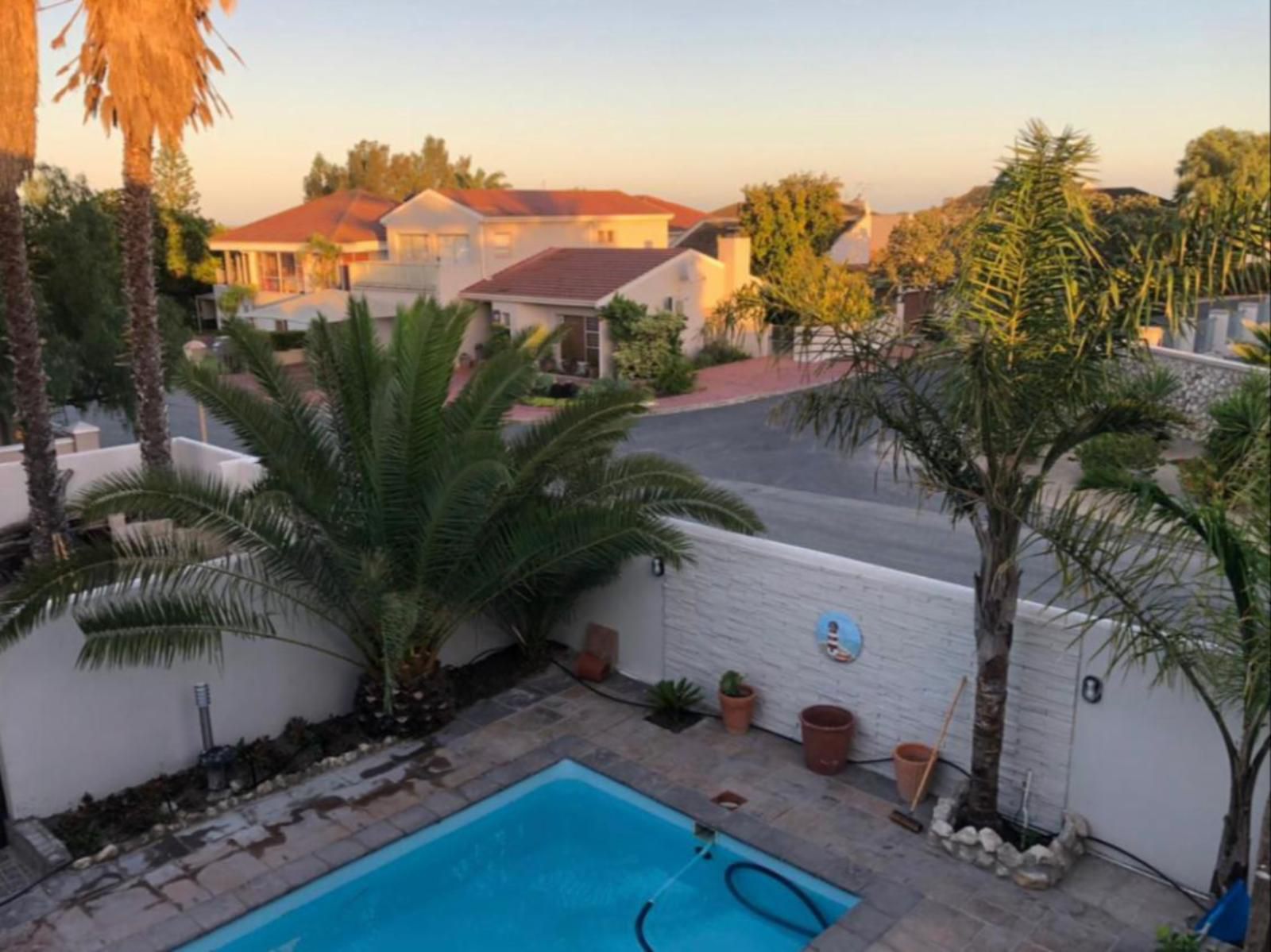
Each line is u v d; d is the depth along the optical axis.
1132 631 6.75
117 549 8.62
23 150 11.01
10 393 17.92
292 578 9.62
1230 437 6.35
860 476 21.44
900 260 32.53
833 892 7.72
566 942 7.58
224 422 9.74
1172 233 6.32
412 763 9.66
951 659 8.67
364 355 10.21
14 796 8.39
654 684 11.21
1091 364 6.79
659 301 34.53
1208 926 6.66
